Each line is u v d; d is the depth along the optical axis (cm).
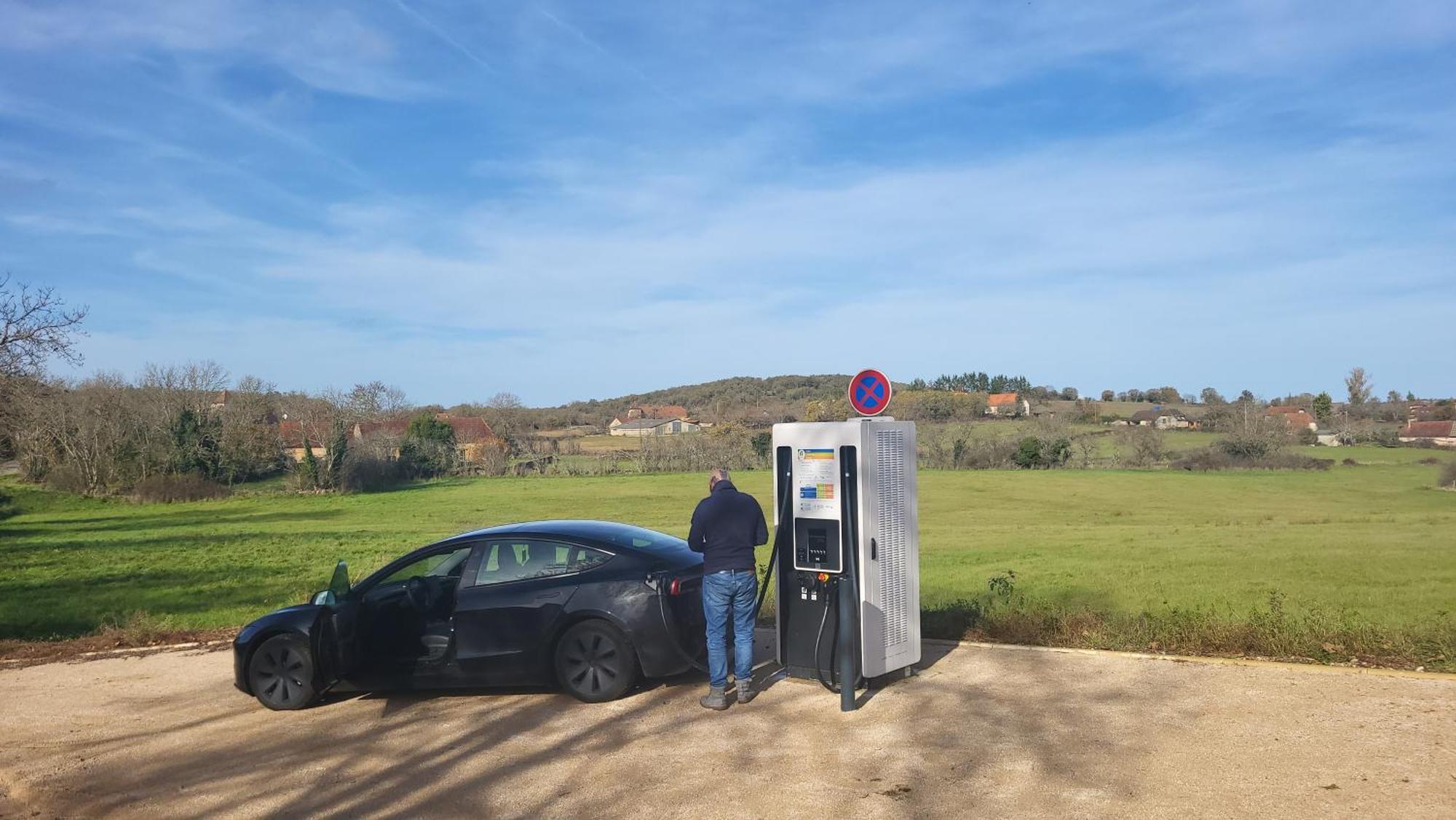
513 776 618
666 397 13162
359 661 853
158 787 648
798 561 780
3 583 2430
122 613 1675
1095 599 1344
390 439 6600
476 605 830
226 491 6022
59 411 5778
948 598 1344
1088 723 647
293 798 607
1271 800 502
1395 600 1305
